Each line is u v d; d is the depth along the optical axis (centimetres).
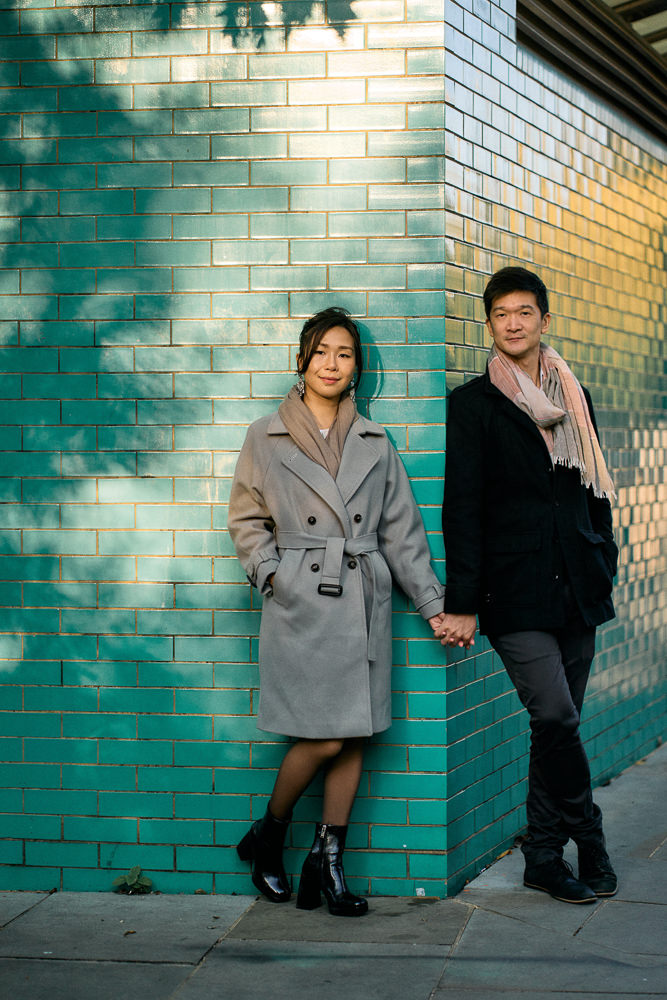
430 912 392
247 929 379
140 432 418
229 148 412
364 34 405
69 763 422
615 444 592
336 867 391
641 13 520
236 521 397
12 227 422
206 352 415
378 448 395
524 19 482
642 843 469
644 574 633
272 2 409
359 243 407
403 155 405
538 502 393
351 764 393
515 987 333
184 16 413
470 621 390
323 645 378
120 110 416
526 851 413
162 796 418
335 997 328
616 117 597
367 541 388
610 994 328
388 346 406
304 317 411
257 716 409
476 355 431
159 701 418
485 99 440
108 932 379
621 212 604
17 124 421
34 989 336
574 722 396
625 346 610
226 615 415
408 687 407
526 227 481
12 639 425
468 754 426
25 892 422
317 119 408
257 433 395
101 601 421
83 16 417
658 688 656
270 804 397
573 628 405
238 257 413
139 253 417
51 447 423
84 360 420
